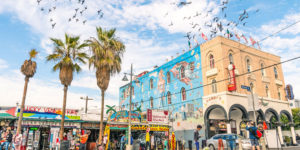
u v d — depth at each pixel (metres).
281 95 33.88
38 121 18.78
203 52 29.67
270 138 12.86
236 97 26.36
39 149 19.17
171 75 34.78
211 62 28.62
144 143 22.05
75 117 21.34
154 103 37.72
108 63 19.14
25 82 18.72
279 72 34.97
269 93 31.78
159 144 22.64
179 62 33.50
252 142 9.99
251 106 25.03
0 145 14.95
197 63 30.30
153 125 22.02
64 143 16.72
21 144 15.58
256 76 30.58
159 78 37.44
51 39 18.88
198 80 29.67
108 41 20.06
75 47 19.56
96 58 19.23
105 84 19.16
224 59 27.09
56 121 19.48
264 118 28.94
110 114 20.14
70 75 18.77
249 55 30.91
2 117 17.98
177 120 31.84
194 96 29.78
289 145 31.56
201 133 27.31
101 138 18.41
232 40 29.22
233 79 25.80
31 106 19.59
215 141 18.88
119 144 22.52
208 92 27.91
